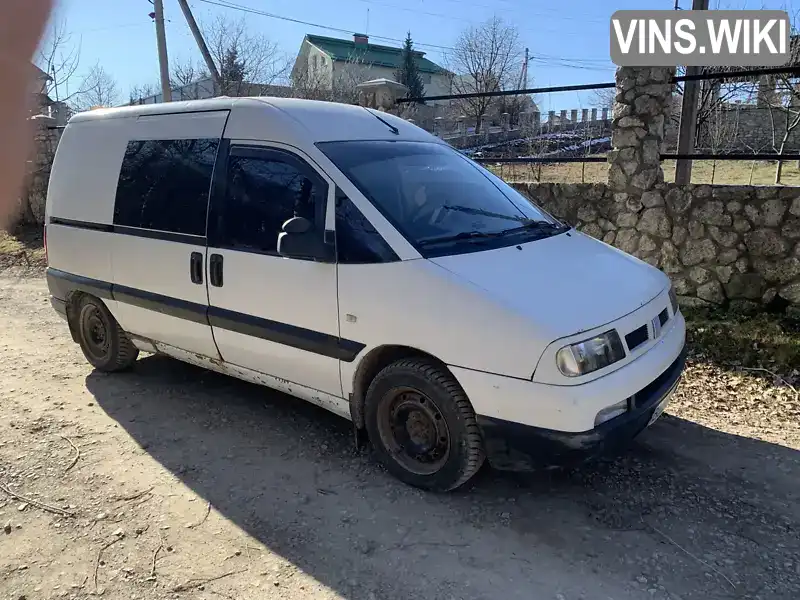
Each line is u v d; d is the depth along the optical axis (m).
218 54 26.31
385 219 3.52
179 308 4.44
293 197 3.83
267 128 4.01
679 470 3.73
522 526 3.21
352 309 3.52
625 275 3.69
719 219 6.08
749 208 5.91
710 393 4.83
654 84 6.28
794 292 5.78
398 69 52.16
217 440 4.20
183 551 3.04
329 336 3.64
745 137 18.86
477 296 3.14
